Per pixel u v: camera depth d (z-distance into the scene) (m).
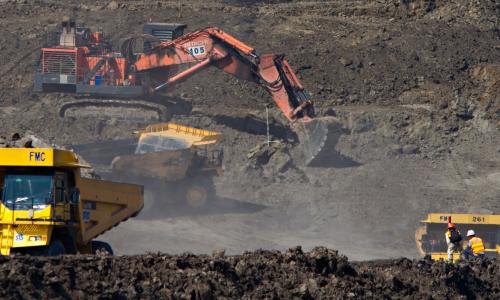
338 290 73.88
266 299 69.94
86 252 83.31
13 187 73.94
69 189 76.62
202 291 67.19
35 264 65.25
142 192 92.12
